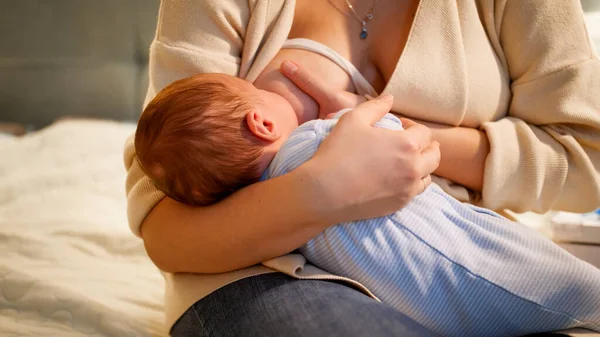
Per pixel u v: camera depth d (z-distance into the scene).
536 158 0.91
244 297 0.72
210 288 0.77
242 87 0.83
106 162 2.01
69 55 2.65
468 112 0.95
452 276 0.73
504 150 0.91
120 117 2.70
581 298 0.72
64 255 1.30
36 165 2.01
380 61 1.01
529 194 0.92
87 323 1.00
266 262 0.76
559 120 0.93
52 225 1.46
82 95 2.67
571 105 0.93
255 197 0.73
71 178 1.85
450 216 0.77
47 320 1.01
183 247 0.78
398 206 0.73
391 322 0.65
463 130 0.94
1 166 1.96
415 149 0.72
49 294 1.06
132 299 1.10
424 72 0.91
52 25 2.62
